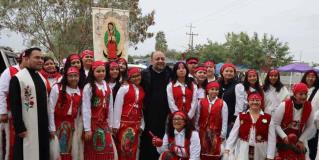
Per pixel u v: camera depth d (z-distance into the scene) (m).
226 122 6.84
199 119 6.99
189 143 6.33
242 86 7.18
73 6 28.58
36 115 5.63
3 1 27.83
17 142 5.58
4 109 5.95
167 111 7.18
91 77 6.32
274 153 6.10
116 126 6.72
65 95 6.03
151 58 7.38
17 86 5.54
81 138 6.28
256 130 6.06
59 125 6.07
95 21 10.97
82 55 7.23
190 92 7.03
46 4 28.52
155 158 7.21
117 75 6.93
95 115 6.32
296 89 6.18
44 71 7.11
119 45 11.18
